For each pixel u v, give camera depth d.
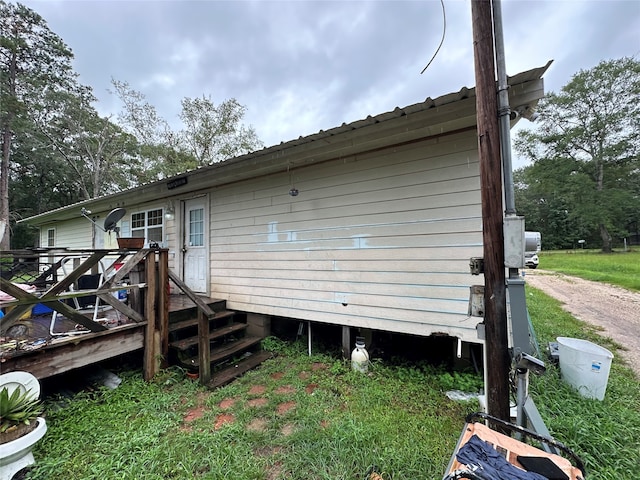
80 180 20.67
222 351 3.65
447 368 3.41
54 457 2.01
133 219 6.83
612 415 2.37
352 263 3.71
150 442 2.14
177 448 2.08
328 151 3.59
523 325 1.58
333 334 4.54
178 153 17.31
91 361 2.86
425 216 3.23
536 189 24.73
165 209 6.01
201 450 2.08
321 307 3.95
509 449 1.30
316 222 4.01
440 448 2.04
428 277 3.21
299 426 2.35
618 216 22.53
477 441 1.32
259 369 3.55
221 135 17.17
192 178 4.99
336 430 2.21
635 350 4.08
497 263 1.60
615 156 20.91
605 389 2.68
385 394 2.82
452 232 3.09
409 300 3.32
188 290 3.31
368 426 2.25
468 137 3.00
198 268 5.43
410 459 1.92
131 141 20.19
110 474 1.84
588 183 21.45
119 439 2.17
